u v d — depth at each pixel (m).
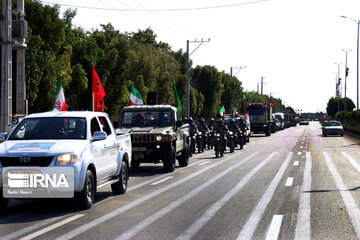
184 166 18.88
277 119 75.75
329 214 8.91
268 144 35.03
